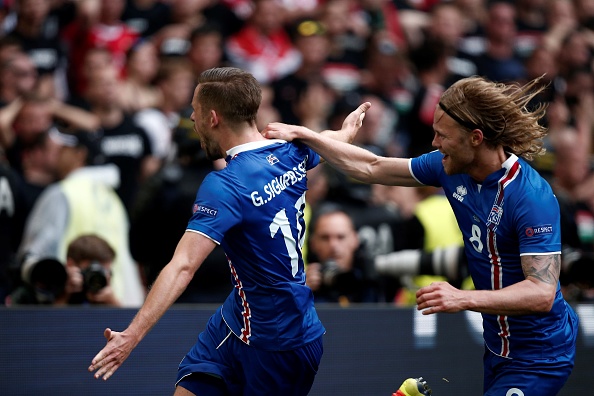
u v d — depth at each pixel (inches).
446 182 426.0
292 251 419.8
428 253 596.4
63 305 576.1
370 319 583.5
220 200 400.2
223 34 1111.6
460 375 591.5
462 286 660.1
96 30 1045.8
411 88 1104.8
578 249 681.0
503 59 1183.6
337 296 617.0
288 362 419.8
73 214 692.1
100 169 848.3
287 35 1140.5
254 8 1118.4
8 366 546.0
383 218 731.4
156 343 561.6
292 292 417.1
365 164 446.3
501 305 382.9
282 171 419.8
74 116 901.2
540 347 410.3
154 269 656.4
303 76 1068.5
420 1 1249.4
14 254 735.7
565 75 1203.2
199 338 439.5
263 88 1007.0
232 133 417.7
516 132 400.2
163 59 1014.4
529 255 394.6
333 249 652.7
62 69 1014.4
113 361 372.8
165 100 988.6
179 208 642.8
